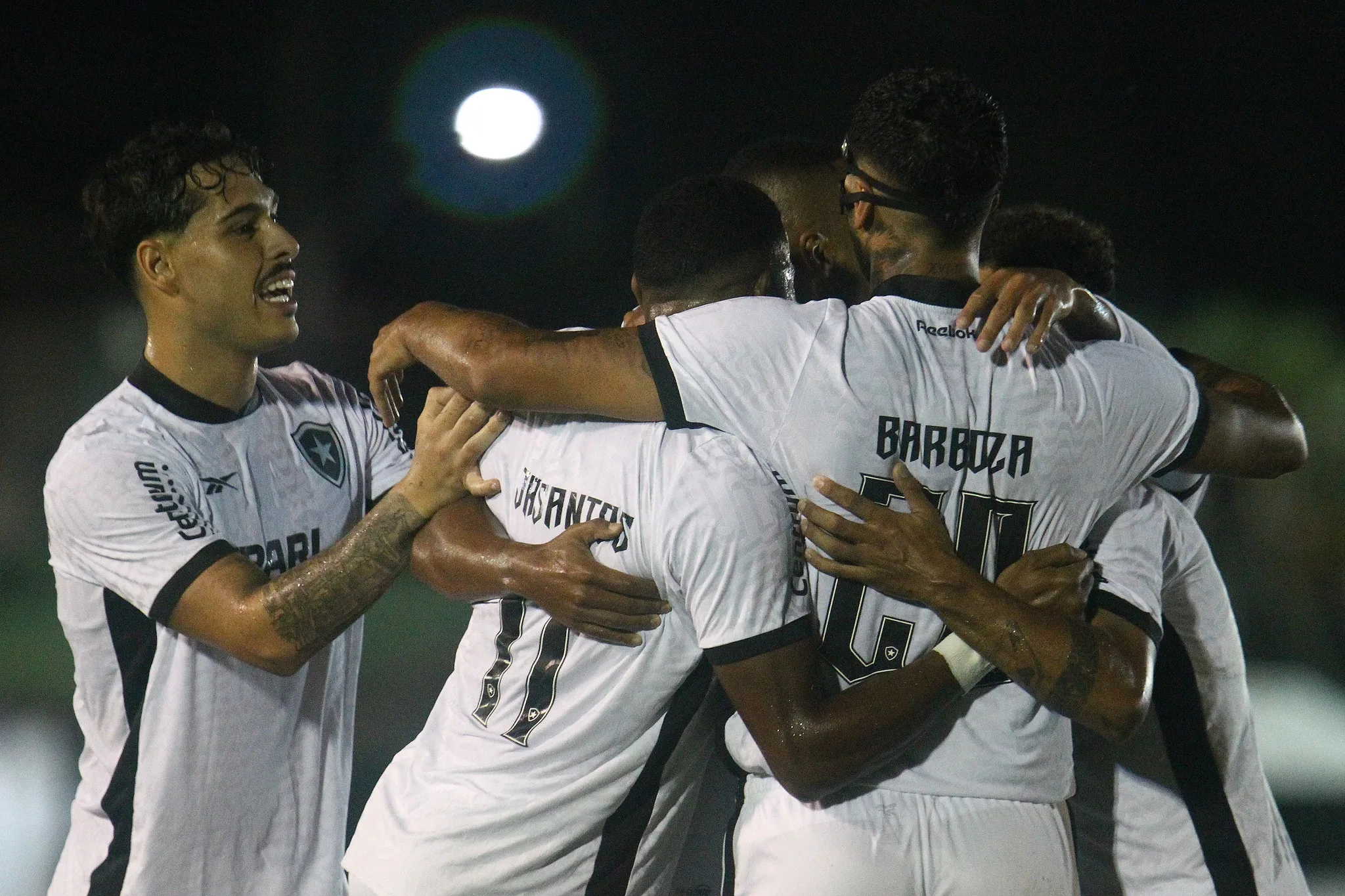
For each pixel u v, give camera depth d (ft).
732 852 33.78
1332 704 127.34
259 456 36.91
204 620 33.86
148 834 34.81
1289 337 185.37
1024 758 32.04
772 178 40.09
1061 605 30.96
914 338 31.17
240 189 35.70
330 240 155.94
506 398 32.19
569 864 33.76
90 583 34.94
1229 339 189.47
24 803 86.79
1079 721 31.01
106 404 35.96
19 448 178.70
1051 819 32.58
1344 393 175.63
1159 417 32.45
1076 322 32.71
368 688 120.57
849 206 32.76
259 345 36.27
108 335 185.26
